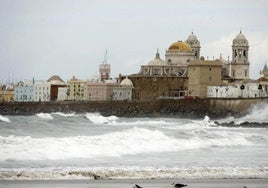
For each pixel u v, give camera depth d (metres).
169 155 143.12
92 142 144.50
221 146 165.50
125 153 141.25
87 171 117.50
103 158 133.25
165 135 167.38
